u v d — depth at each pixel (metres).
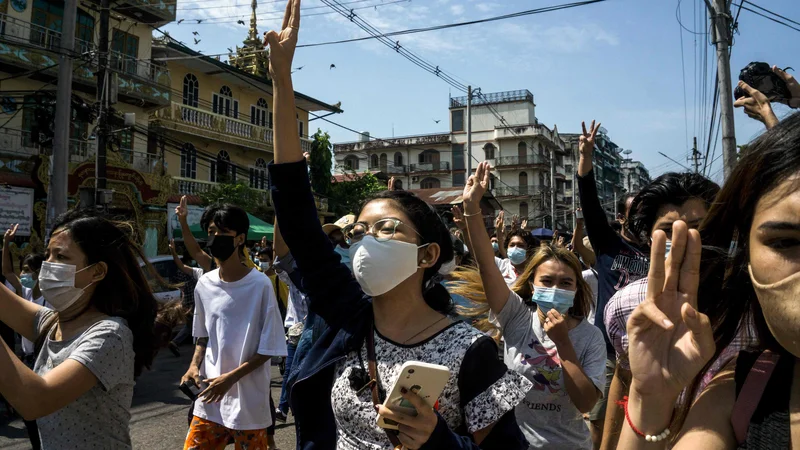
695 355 1.20
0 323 5.68
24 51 17.61
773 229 1.08
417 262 1.91
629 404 1.29
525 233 5.78
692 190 2.96
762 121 2.71
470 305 3.38
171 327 2.87
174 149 24.28
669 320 1.22
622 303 2.96
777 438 1.15
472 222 2.79
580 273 3.30
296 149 2.13
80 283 2.41
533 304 3.49
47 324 2.54
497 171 57.25
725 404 1.24
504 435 1.70
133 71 21.12
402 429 1.49
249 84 27.16
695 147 29.14
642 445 1.26
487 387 1.71
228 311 3.80
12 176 17.11
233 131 26.33
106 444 2.32
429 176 59.09
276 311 3.83
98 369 2.24
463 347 1.75
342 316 2.02
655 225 3.03
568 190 66.06
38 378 2.08
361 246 1.87
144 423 5.97
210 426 3.77
